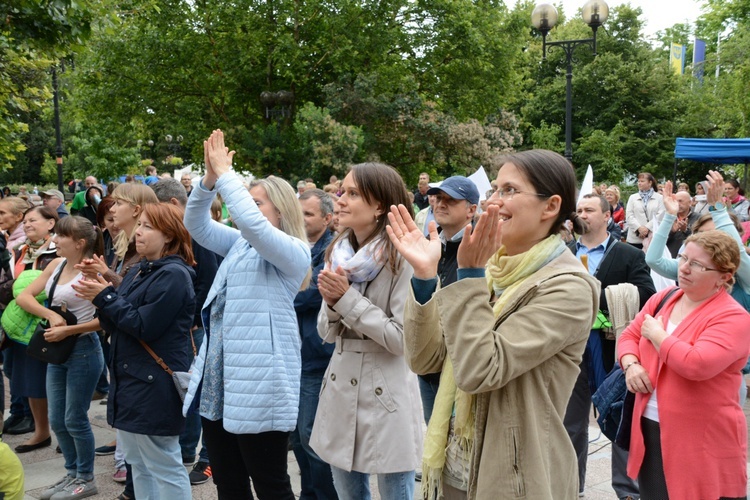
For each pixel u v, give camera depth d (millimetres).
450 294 1835
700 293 2992
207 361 3213
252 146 20109
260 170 20344
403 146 22078
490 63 23281
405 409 2896
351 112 20688
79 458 4410
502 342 1781
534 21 12500
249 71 20938
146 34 20250
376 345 2900
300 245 3238
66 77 19672
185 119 21484
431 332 2008
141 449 3504
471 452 1926
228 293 3184
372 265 2859
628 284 4078
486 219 1790
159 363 3430
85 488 4402
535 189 1936
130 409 3408
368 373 2887
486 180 6059
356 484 2979
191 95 21844
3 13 6480
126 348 3439
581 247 4492
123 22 11641
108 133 23141
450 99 23547
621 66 35125
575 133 36562
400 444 2850
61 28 6961
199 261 4816
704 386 2893
